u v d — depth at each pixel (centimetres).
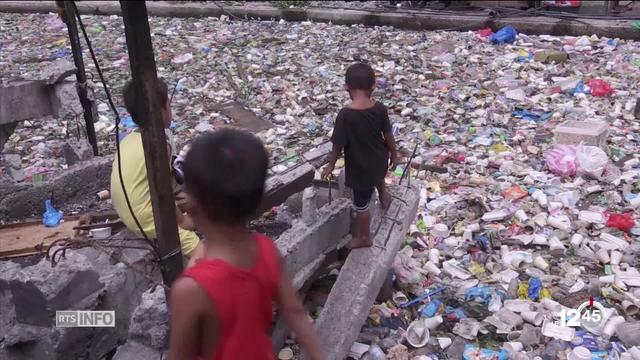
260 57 1005
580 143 631
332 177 502
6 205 500
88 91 553
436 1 1252
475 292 437
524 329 396
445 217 544
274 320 362
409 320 417
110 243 377
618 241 495
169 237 288
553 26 1080
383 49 1020
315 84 884
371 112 366
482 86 857
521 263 471
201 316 199
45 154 686
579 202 568
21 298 317
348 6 1241
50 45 1101
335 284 369
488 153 668
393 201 436
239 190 198
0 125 506
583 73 885
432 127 740
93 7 1316
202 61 995
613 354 375
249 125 764
